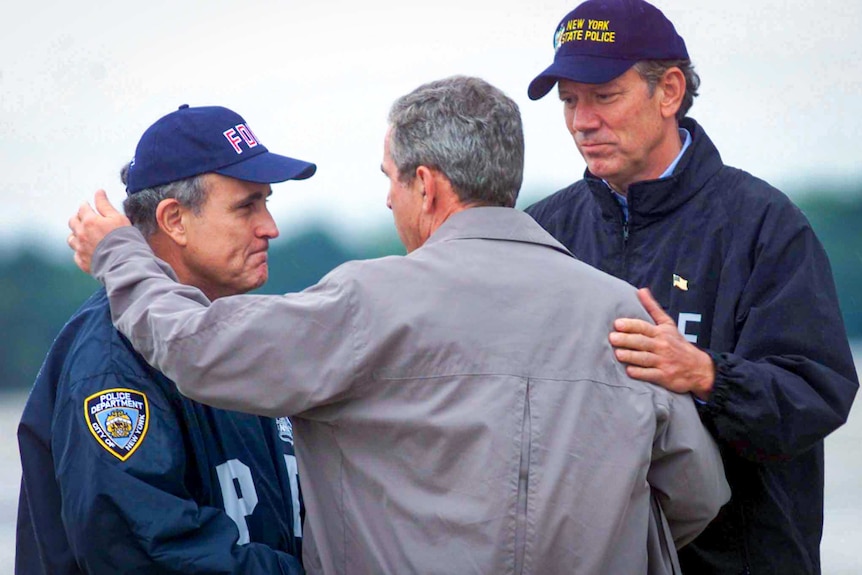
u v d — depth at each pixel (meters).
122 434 7.47
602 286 7.45
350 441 7.26
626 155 9.06
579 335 7.20
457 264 7.31
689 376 7.59
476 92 7.59
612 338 7.26
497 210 7.55
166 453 7.53
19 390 23.77
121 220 7.88
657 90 9.02
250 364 7.04
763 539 8.74
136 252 7.73
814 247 8.69
